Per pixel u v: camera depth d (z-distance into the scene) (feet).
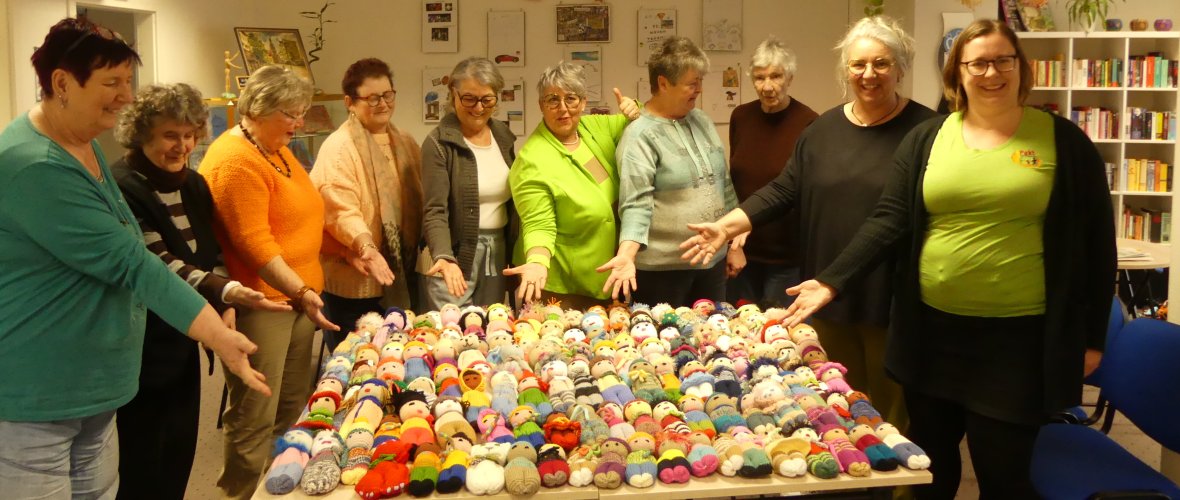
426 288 11.75
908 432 8.48
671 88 10.43
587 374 8.20
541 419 7.23
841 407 7.34
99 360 6.32
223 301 7.52
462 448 6.76
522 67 20.76
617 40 20.72
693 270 10.88
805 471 6.50
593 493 6.38
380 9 20.65
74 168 5.90
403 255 11.54
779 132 12.10
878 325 9.06
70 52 5.73
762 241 12.26
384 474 6.32
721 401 7.50
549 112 10.59
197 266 8.30
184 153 7.93
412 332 9.41
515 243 11.52
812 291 8.15
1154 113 20.59
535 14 20.65
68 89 5.80
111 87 5.91
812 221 9.37
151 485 8.05
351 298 11.28
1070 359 7.09
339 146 10.91
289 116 8.98
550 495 6.37
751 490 6.44
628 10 20.63
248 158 8.73
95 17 16.96
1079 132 7.12
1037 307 7.25
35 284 5.98
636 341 9.23
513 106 20.85
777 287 12.27
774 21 20.63
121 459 7.91
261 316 9.12
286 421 10.33
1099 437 8.78
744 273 12.48
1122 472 8.00
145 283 6.16
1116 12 21.11
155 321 7.83
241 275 9.08
